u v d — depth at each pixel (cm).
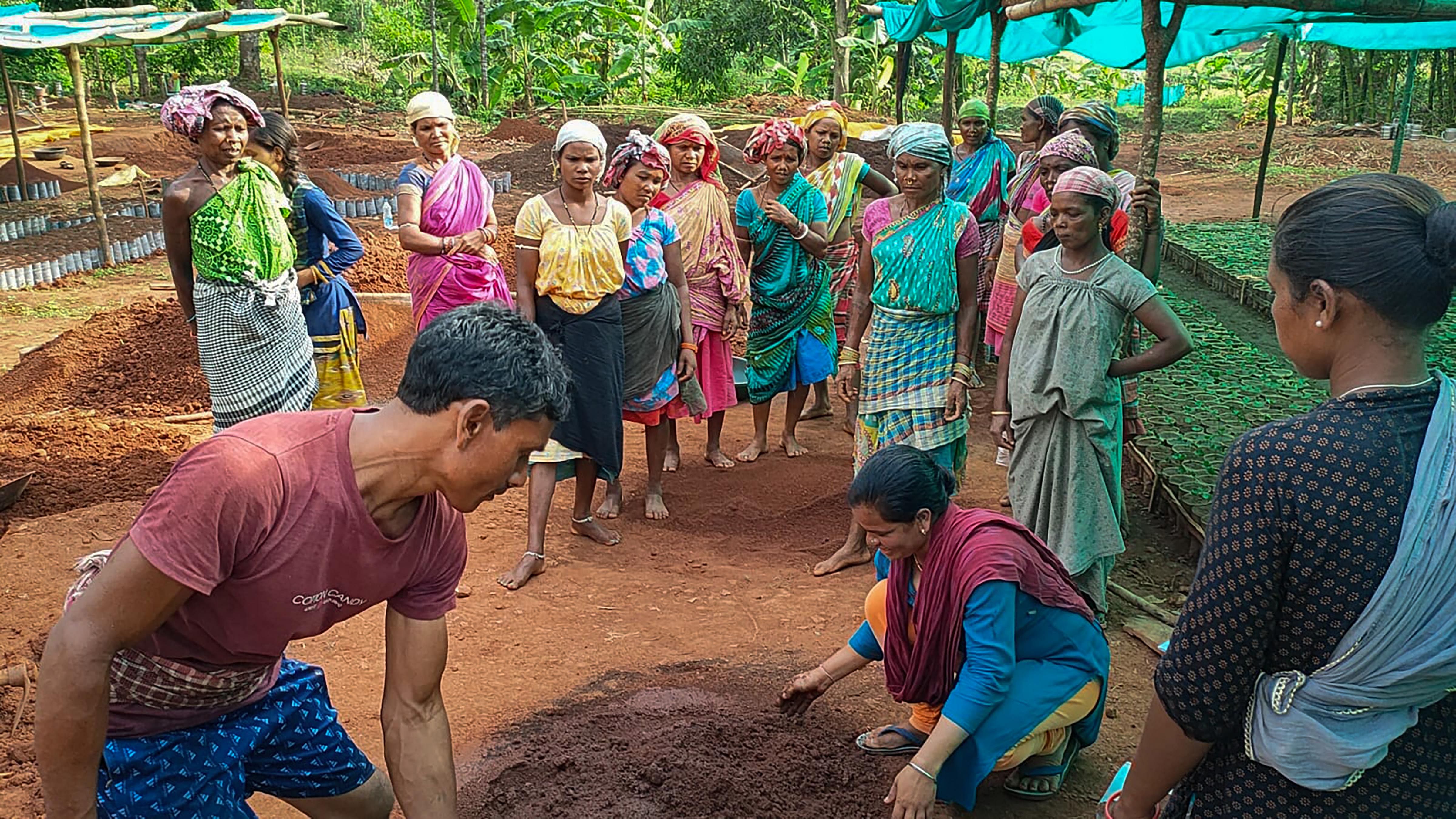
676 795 312
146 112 2606
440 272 537
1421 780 175
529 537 478
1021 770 320
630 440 670
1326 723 174
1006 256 641
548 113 2253
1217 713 178
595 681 387
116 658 207
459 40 2438
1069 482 389
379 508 201
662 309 516
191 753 220
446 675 390
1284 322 180
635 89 2598
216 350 479
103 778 214
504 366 187
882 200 464
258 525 189
